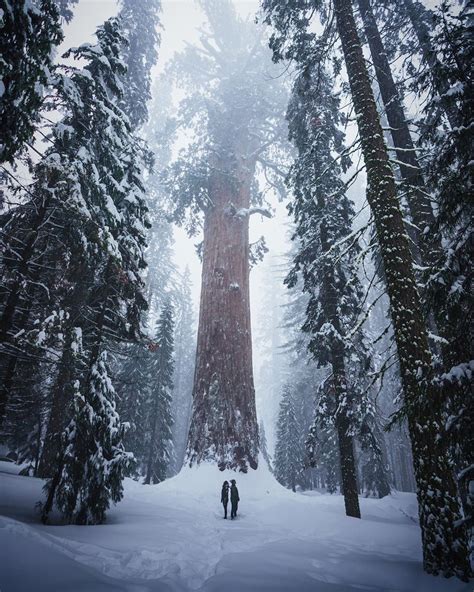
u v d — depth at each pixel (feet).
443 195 22.88
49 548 16.25
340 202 47.21
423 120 33.55
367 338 44.57
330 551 24.66
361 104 28.40
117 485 28.63
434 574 18.51
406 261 24.11
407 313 22.84
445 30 24.30
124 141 36.01
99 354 31.65
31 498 32.42
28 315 31.89
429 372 20.42
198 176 78.18
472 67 23.57
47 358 29.27
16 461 67.41
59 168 26.02
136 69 65.00
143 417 87.81
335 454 86.02
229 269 74.74
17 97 19.65
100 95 32.63
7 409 37.14
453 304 21.61
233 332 69.15
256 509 45.50
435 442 20.22
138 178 38.14
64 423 38.06
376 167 26.37
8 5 17.93
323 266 44.70
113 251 29.48
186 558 20.86
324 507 46.06
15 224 29.91
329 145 49.98
